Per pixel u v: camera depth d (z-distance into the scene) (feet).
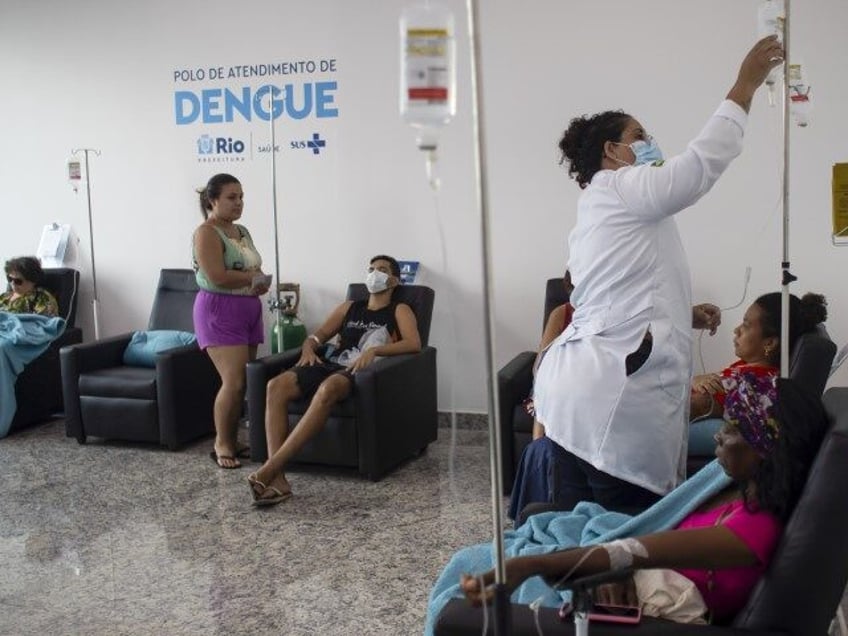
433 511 12.12
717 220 14.25
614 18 14.40
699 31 14.03
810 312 10.25
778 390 5.33
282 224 16.85
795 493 5.22
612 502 7.69
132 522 12.02
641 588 5.51
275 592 9.77
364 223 16.31
